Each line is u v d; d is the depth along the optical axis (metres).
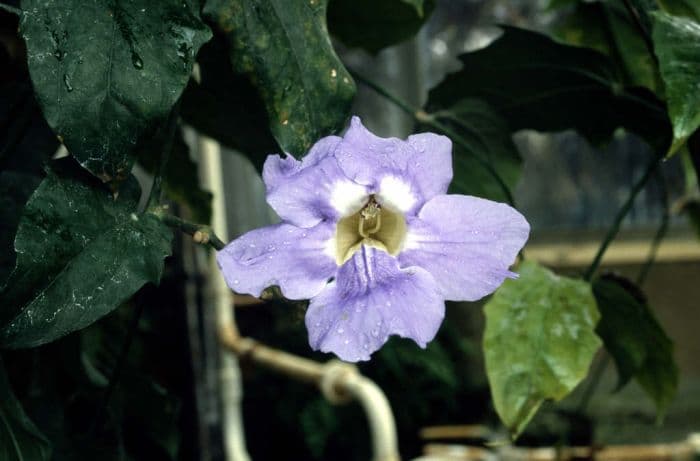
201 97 0.54
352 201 0.46
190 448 0.76
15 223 0.50
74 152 0.42
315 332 0.45
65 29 0.43
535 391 0.49
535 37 0.55
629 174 2.27
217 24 0.45
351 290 0.45
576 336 0.50
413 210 0.46
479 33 2.17
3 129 0.51
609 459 0.88
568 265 2.13
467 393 2.12
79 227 0.43
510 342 0.50
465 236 0.45
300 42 0.45
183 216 0.72
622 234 2.30
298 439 1.97
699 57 0.47
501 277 0.45
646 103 0.55
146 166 0.58
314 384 0.84
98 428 0.53
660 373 0.58
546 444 1.42
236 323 1.90
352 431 1.90
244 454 0.85
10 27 0.51
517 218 0.45
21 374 0.53
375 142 0.45
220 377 0.85
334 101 0.45
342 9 0.57
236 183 2.04
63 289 0.43
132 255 0.44
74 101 0.42
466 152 0.58
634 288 0.56
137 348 0.75
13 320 0.42
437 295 0.45
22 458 0.45
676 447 0.91
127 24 0.43
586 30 0.60
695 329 2.26
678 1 0.56
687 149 0.55
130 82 0.43
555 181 2.29
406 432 2.04
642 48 0.58
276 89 0.45
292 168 0.44
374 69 2.14
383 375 1.99
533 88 0.57
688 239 2.29
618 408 2.19
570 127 0.58
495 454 0.92
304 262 0.45
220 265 0.44
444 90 0.57
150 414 0.58
